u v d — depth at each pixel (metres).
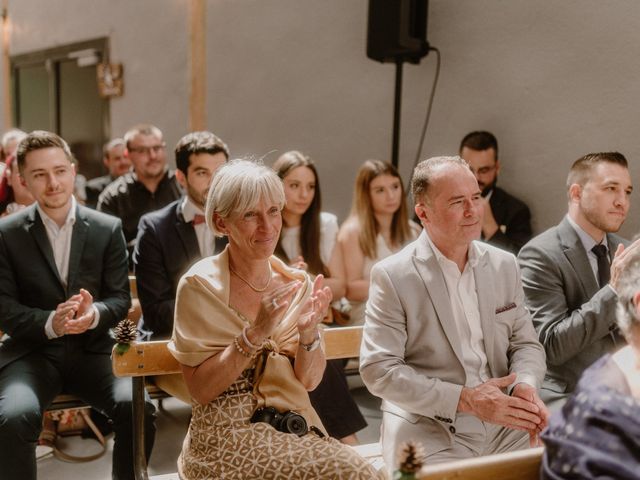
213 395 1.90
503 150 4.16
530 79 3.99
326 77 5.21
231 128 6.09
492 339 2.18
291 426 1.92
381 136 4.86
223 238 3.18
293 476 1.79
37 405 2.44
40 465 3.20
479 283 2.19
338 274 3.75
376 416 3.77
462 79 4.34
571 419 1.23
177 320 1.98
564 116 3.84
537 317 2.54
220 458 1.87
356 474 1.78
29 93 8.73
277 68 5.61
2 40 9.02
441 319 2.12
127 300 2.84
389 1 4.29
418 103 4.61
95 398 2.63
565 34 3.81
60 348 2.66
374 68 4.86
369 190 3.77
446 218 2.11
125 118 7.27
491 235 3.89
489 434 2.12
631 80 3.54
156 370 2.12
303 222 3.62
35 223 2.72
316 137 5.34
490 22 4.16
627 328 1.33
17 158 2.69
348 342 2.33
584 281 2.57
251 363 1.99
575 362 2.51
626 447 1.15
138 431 2.15
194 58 6.36
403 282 2.15
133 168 4.89
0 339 2.93
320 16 5.22
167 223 3.13
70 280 2.74
